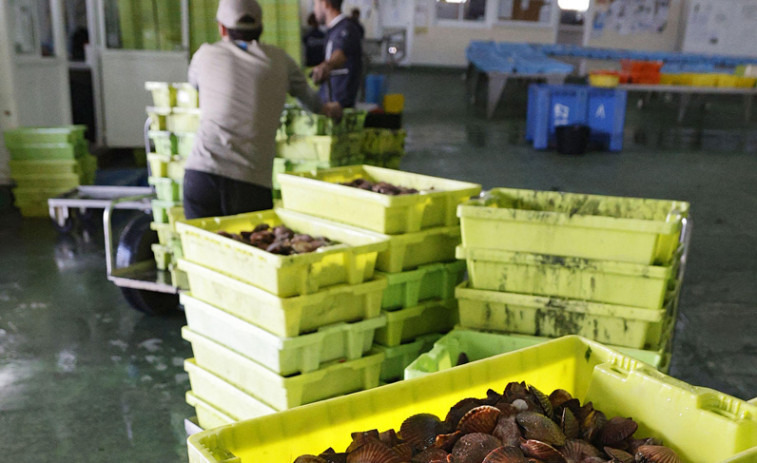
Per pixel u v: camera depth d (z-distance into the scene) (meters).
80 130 5.60
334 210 2.51
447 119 11.40
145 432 2.49
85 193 4.88
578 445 1.25
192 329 2.35
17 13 5.87
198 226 2.40
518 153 8.74
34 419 2.56
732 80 10.69
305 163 3.68
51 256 4.53
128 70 7.07
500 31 17.08
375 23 16.84
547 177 7.32
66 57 6.79
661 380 1.36
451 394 1.41
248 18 2.96
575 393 1.59
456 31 17.02
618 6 16.94
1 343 3.21
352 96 4.96
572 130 8.62
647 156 8.87
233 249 2.06
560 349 1.56
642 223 1.94
